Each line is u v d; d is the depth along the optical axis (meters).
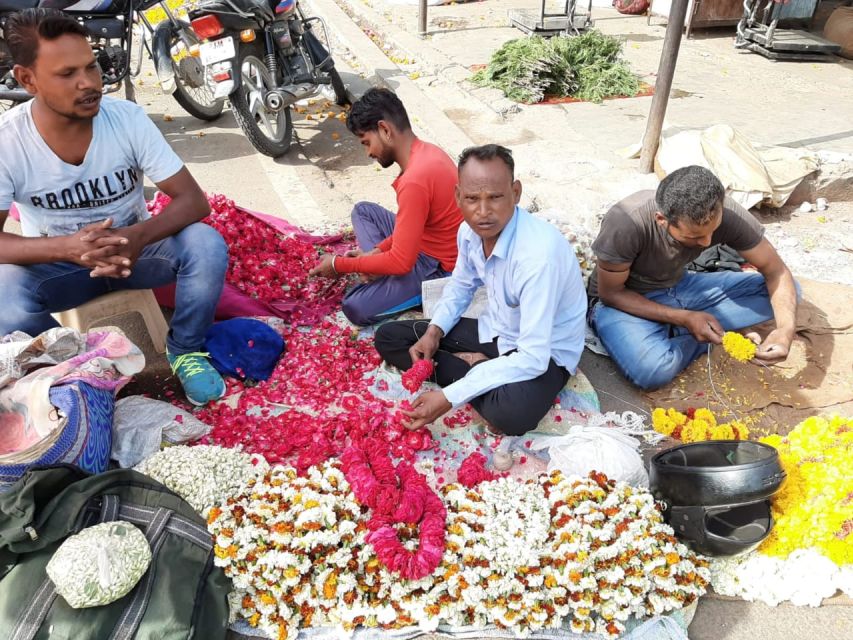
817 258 3.98
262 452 2.75
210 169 5.45
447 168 3.13
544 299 2.51
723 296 3.25
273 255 3.91
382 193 5.06
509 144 5.30
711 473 2.16
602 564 2.20
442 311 3.00
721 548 2.21
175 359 3.11
